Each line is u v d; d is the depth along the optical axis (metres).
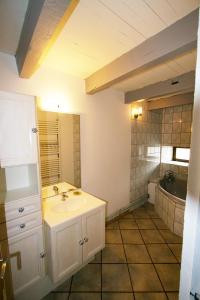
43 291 1.55
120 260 1.98
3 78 1.55
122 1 0.99
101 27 1.22
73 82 2.11
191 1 1.00
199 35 0.44
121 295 1.56
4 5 1.02
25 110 1.34
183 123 3.50
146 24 1.20
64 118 2.06
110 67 1.77
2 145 1.25
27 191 1.52
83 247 1.71
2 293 0.90
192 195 0.48
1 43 1.41
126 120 2.94
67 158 2.15
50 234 1.44
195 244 0.49
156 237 2.42
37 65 1.39
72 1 0.79
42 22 0.90
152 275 1.77
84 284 1.67
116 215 2.95
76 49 1.51
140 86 2.55
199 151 0.45
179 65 1.84
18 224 1.36
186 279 0.53
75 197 2.03
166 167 3.84
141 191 3.48
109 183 2.76
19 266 1.39
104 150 2.62
